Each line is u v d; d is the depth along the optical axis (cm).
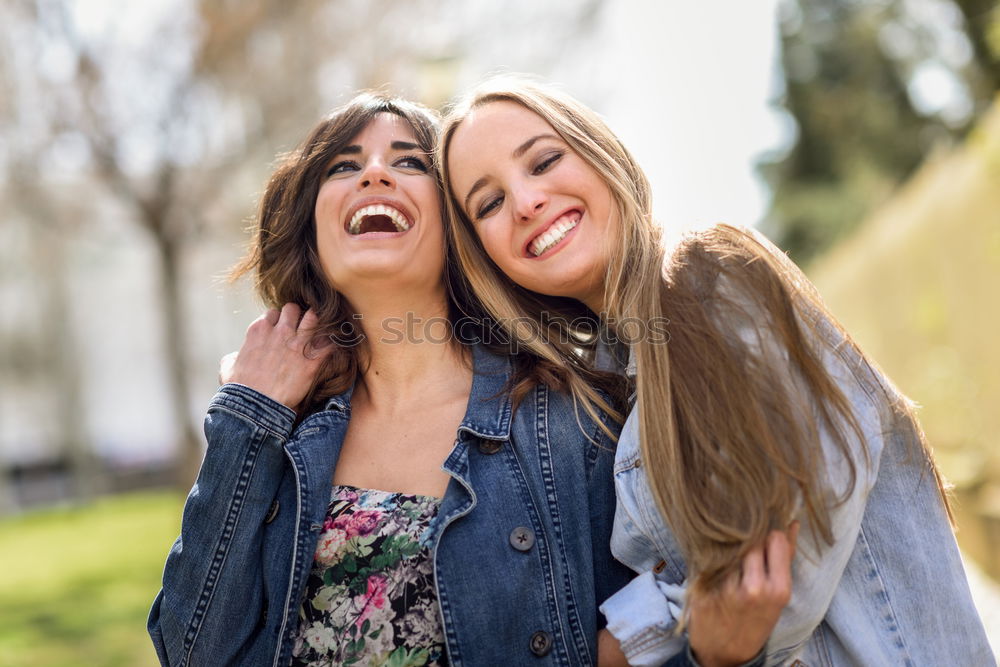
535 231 184
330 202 196
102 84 793
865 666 162
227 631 176
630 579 182
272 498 184
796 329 155
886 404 164
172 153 822
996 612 386
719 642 150
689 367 155
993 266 505
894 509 165
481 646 169
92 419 2695
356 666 172
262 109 804
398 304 200
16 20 770
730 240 165
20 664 566
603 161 184
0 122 809
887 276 770
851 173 1823
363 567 176
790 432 148
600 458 185
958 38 1135
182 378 921
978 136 520
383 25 801
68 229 975
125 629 646
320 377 199
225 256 975
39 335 2297
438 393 201
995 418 519
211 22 774
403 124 206
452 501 177
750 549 146
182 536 182
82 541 1218
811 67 1812
